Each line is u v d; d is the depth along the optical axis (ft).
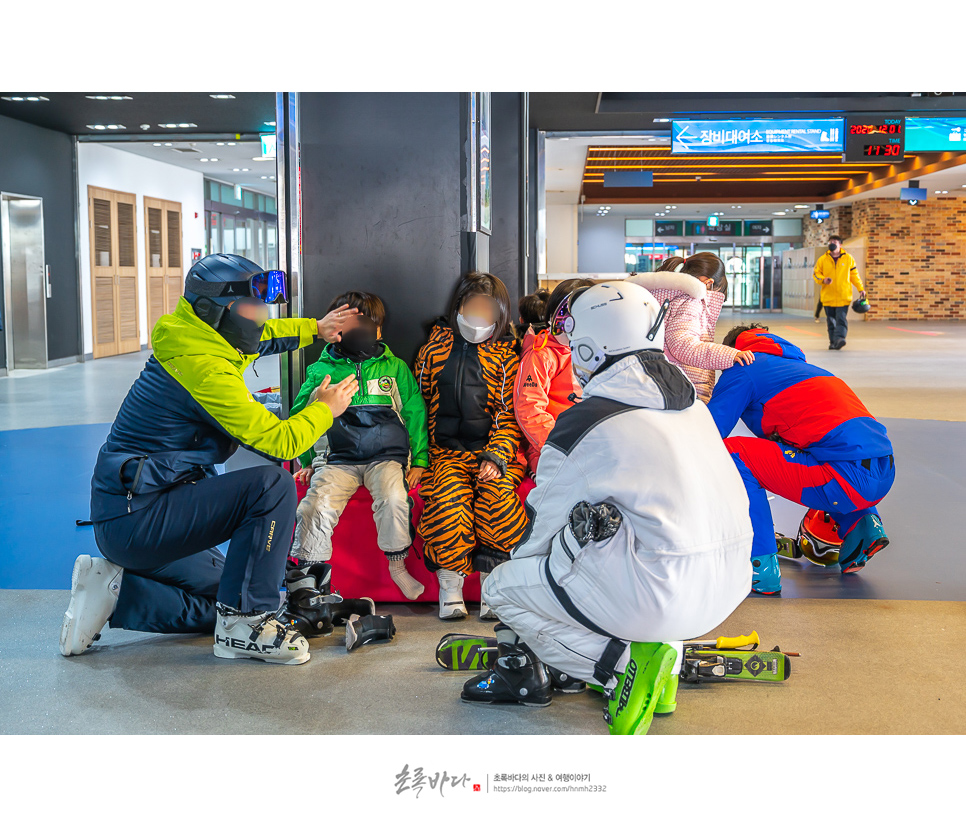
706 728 7.28
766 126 36.58
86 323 43.75
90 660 8.75
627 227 91.50
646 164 60.75
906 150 36.76
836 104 36.37
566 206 73.15
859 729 7.27
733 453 10.72
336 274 12.08
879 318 76.07
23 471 17.83
